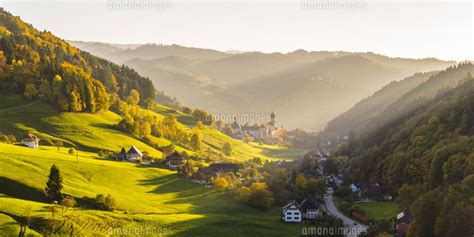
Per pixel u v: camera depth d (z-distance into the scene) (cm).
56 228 14288
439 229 13612
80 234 14262
